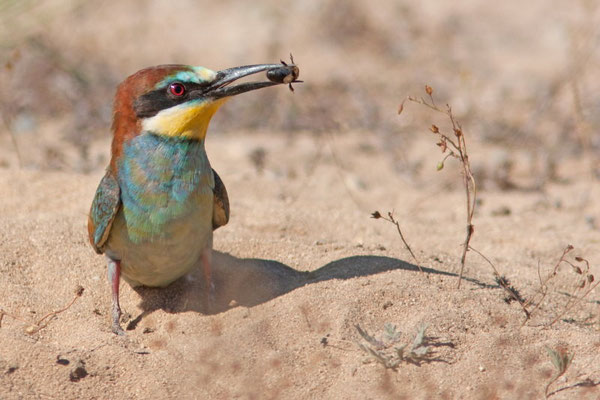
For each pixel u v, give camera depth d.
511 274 12.09
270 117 23.16
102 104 22.67
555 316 10.68
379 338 9.66
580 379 8.91
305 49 29.95
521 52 30.16
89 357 9.41
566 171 19.20
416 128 22.72
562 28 31.06
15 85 23.27
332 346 9.53
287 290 11.02
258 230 13.86
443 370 9.05
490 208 16.34
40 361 9.18
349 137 22.12
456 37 31.45
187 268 10.98
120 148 10.40
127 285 11.49
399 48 29.88
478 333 9.83
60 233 12.66
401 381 8.89
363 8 32.62
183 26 31.64
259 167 18.47
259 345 9.59
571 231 14.71
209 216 10.67
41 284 11.47
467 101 24.41
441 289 10.75
